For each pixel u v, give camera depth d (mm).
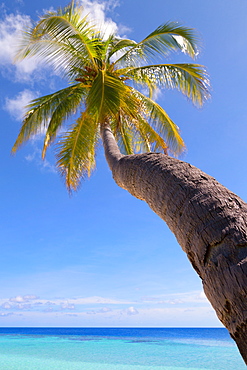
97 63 8070
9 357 23547
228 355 26297
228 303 1366
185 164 2131
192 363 21297
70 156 7652
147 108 8812
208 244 1556
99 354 26453
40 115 8984
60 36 5648
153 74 7789
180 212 1826
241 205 1620
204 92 7320
